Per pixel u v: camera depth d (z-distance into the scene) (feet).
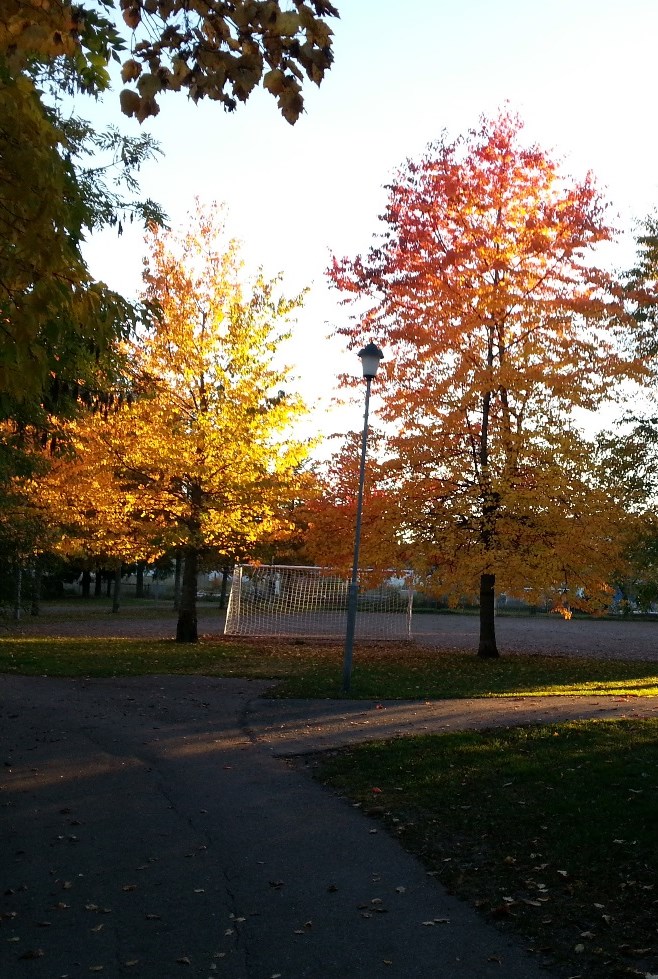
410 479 63.87
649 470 70.03
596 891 16.48
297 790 25.26
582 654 76.07
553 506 58.54
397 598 114.42
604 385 59.36
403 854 19.26
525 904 15.99
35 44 13.46
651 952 13.74
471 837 20.29
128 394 34.06
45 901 16.40
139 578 196.54
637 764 26.23
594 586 62.39
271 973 13.33
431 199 62.95
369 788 25.20
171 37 13.51
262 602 99.35
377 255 63.10
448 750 29.19
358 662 62.28
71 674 50.96
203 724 35.78
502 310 60.95
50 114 28.55
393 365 63.10
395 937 14.65
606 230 60.03
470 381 61.26
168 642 75.00
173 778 26.61
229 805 23.52
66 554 79.10
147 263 70.08
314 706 40.24
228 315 69.82
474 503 62.03
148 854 19.26
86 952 14.12
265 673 52.54
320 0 13.00
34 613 119.03
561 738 30.66
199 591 222.48
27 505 70.38
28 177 13.99
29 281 14.65
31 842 20.15
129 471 69.56
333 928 15.06
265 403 70.44
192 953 14.06
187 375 69.77
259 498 70.38
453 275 62.13
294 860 18.85
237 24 13.02
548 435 59.88
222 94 13.74
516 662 64.85
